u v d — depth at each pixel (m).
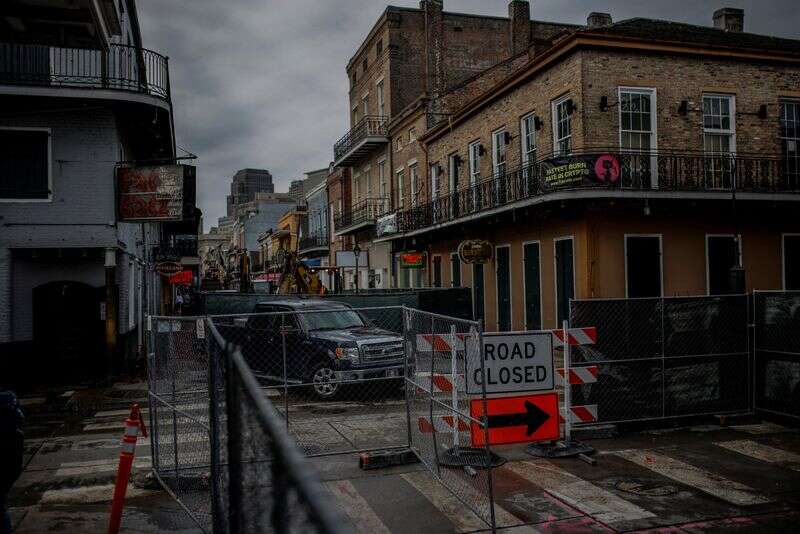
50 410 11.63
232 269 76.19
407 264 27.08
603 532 5.59
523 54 26.45
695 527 5.67
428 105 27.28
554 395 7.02
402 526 5.77
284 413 8.82
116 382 14.91
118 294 16.55
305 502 1.63
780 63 18.31
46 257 15.22
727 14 22.98
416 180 28.72
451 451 6.88
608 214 16.45
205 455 5.77
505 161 20.94
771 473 7.18
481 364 5.54
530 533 5.58
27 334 15.28
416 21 31.53
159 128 17.33
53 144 15.06
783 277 18.06
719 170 17.34
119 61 16.91
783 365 9.51
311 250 46.72
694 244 17.17
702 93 17.59
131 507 6.42
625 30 17.06
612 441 8.71
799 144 18.56
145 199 15.20
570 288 17.27
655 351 9.46
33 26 14.65
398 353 10.82
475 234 22.66
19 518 6.12
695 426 9.57
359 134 32.69
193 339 6.20
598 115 16.66
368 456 7.55
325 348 10.44
